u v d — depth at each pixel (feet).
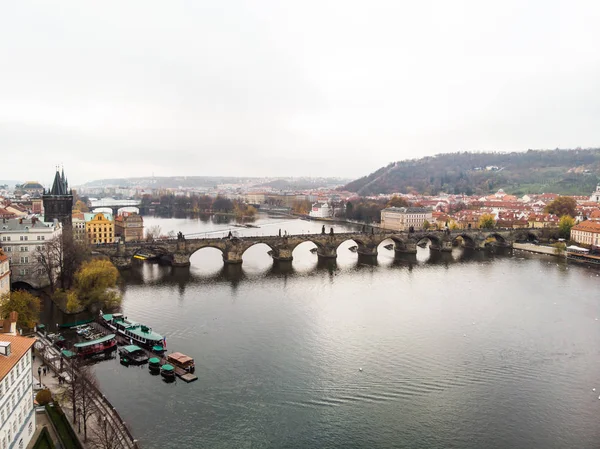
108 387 391.24
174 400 374.02
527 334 527.40
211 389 393.29
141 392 384.88
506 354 472.85
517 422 355.77
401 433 339.36
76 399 336.08
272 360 451.53
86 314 566.36
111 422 325.62
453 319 576.20
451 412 367.04
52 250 617.21
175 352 453.58
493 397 390.21
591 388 407.03
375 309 615.57
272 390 394.11
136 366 434.71
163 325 542.57
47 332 501.97
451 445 327.06
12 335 288.51
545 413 367.86
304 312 598.75
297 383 407.03
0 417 239.50
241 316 579.89
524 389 403.95
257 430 338.13
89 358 449.06
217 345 485.97
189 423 343.46
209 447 317.83
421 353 472.85
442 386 406.41
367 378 418.10
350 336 515.91
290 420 351.67
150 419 346.33
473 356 467.11
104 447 280.72
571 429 348.38
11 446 255.29
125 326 506.48
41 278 653.30
